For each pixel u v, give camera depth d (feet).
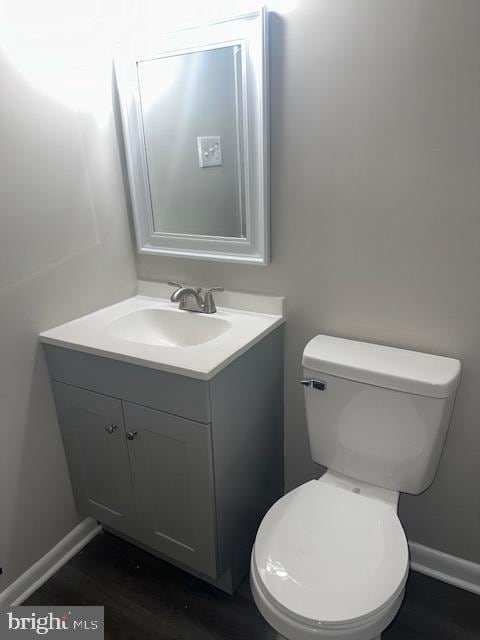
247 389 4.74
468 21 3.58
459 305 4.34
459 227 4.12
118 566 5.56
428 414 4.16
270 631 4.78
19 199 4.44
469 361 4.46
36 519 5.27
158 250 5.68
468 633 4.70
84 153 5.03
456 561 5.21
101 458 5.14
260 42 4.28
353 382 4.41
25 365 4.81
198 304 5.35
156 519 5.02
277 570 3.64
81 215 5.12
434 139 3.97
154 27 4.78
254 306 5.31
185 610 5.01
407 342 4.69
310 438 4.96
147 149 5.31
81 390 4.89
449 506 5.08
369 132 4.20
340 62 4.11
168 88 4.92
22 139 4.38
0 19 4.03
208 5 4.45
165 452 4.57
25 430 4.95
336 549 3.79
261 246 5.02
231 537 4.94
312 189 4.62
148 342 5.52
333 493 4.38
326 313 5.01
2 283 4.43
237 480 4.86
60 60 4.60
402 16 3.77
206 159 5.00
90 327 5.04
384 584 3.49
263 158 4.64
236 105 4.62
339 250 4.71
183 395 4.17
